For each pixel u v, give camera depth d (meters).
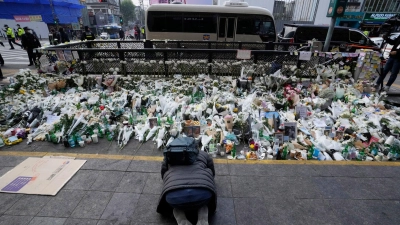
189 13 10.78
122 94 5.45
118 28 35.56
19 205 2.44
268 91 5.89
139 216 2.32
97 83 6.03
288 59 6.32
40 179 2.81
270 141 3.76
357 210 2.42
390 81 6.53
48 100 5.05
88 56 6.54
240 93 5.71
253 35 11.11
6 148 3.54
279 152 3.34
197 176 2.05
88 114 4.41
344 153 3.38
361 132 3.92
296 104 4.98
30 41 9.62
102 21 46.03
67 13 24.81
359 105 5.14
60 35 12.05
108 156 3.33
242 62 6.40
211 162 2.51
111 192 2.63
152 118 4.13
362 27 22.00
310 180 2.87
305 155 3.36
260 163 3.20
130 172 2.98
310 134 3.95
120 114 4.62
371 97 5.49
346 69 6.37
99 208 2.41
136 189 2.68
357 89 5.85
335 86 5.85
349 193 2.66
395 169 3.10
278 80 5.87
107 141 3.79
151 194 2.61
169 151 2.12
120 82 6.05
